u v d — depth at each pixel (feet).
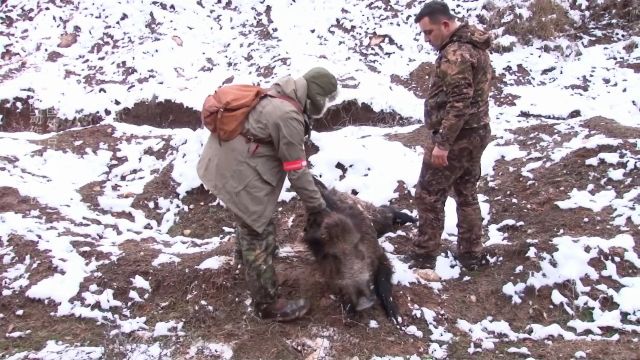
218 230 18.24
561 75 26.61
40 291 14.79
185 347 13.66
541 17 28.53
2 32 29.99
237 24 30.07
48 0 31.45
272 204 13.19
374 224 15.80
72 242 16.46
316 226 13.89
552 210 17.39
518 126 22.21
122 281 15.19
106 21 29.91
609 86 25.48
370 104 24.08
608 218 16.66
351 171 19.54
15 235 16.43
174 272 15.37
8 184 18.61
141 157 21.22
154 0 30.66
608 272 15.17
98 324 14.28
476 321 14.58
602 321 14.11
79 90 26.30
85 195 19.49
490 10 29.14
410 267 15.98
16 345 13.66
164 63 27.30
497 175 19.31
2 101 25.54
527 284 15.20
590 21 29.73
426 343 13.83
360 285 13.33
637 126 20.80
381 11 29.89
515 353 13.52
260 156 12.75
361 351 13.50
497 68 26.89
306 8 30.32
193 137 20.70
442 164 13.78
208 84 26.08
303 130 12.58
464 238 15.83
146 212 19.11
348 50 28.17
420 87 25.89
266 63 27.02
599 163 18.43
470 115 13.88
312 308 14.53
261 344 13.67
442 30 13.39
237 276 15.16
